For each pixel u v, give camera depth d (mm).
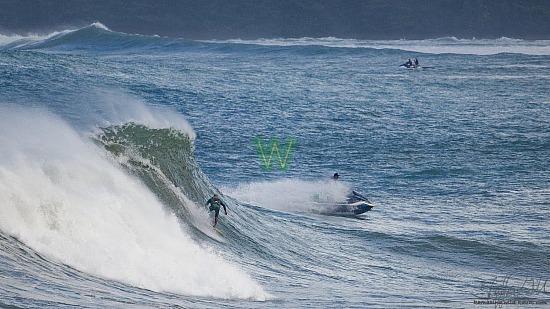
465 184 128875
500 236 94938
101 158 67188
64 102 138375
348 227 97812
